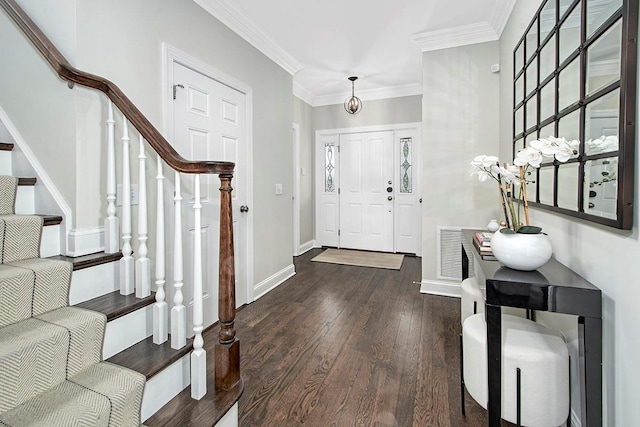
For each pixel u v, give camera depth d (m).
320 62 3.79
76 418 0.98
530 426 1.26
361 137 5.29
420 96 4.86
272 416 1.56
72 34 1.57
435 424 1.51
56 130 1.58
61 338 1.13
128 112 1.46
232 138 2.76
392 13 2.73
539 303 1.22
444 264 3.25
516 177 1.55
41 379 1.08
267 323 2.60
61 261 1.40
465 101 3.09
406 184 5.06
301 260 4.73
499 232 1.43
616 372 1.10
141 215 1.49
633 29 0.99
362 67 3.96
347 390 1.75
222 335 1.42
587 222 1.30
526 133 2.05
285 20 2.83
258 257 3.22
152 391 1.27
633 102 1.00
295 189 4.98
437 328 2.50
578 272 1.37
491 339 1.27
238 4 2.57
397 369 1.95
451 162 3.17
